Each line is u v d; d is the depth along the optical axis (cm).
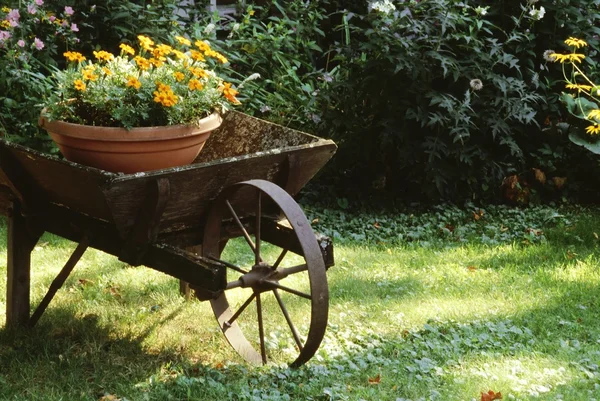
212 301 540
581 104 816
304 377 464
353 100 803
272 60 894
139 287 602
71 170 439
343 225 768
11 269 512
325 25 1002
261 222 511
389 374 472
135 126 461
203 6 902
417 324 550
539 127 798
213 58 833
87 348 500
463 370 477
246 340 514
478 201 829
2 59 788
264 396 435
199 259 445
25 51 778
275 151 473
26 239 513
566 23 839
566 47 839
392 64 780
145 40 489
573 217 798
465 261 686
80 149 459
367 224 771
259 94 865
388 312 569
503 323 543
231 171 462
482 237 743
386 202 814
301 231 444
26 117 780
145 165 465
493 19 850
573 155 858
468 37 775
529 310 575
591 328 549
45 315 545
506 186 824
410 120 799
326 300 447
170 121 457
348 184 836
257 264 470
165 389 450
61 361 477
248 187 479
